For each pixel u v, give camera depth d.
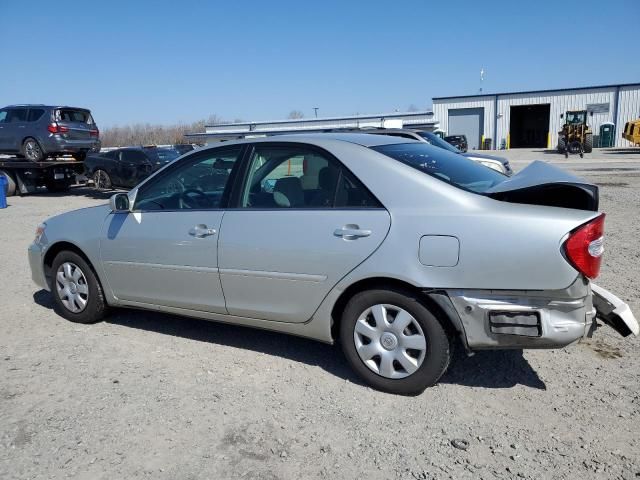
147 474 2.77
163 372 3.94
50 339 4.64
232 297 4.00
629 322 3.35
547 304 3.09
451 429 3.12
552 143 49.25
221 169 4.16
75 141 18.06
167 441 3.05
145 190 4.54
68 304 5.00
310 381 3.76
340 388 3.64
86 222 4.81
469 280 3.17
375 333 3.52
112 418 3.30
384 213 3.41
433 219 3.27
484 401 3.43
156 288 4.41
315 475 2.74
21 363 4.14
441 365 3.38
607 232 8.70
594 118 47.59
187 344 4.48
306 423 3.21
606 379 3.66
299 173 3.82
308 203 3.73
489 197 3.29
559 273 3.02
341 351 4.27
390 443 2.99
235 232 3.91
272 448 2.97
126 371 3.97
